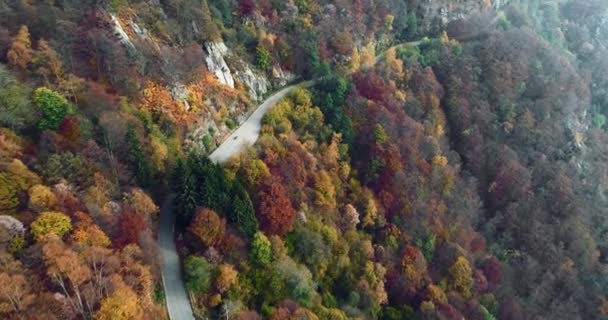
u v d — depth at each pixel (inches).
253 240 3459.6
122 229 3021.7
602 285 5280.5
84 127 3430.1
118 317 2469.2
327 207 4173.2
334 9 5915.4
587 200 5900.6
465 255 4680.1
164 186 3809.1
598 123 7190.0
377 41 6363.2
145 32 4318.4
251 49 5206.7
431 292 4168.3
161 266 3262.8
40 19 3855.8
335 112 5009.8
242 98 4785.9
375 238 4515.3
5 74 3373.5
